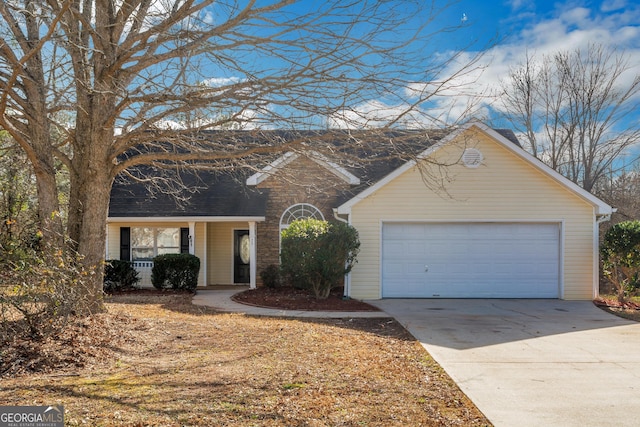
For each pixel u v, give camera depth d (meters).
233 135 8.97
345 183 17.62
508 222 15.42
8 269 7.14
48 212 8.70
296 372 6.70
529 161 15.25
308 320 11.46
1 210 11.24
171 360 7.23
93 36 8.32
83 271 7.74
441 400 5.81
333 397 5.74
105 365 6.79
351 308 13.36
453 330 10.34
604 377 6.88
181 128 9.36
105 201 9.20
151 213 16.95
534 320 11.64
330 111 8.00
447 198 15.38
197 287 18.09
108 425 4.68
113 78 8.38
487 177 15.40
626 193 28.59
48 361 6.63
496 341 9.25
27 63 8.64
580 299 15.28
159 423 4.77
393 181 15.42
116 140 9.05
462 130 11.04
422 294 15.45
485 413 5.41
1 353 6.61
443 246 15.52
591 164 28.64
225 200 17.67
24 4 8.43
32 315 7.18
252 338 8.97
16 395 5.43
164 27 7.94
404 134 9.38
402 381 6.53
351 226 14.85
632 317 12.16
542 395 6.06
